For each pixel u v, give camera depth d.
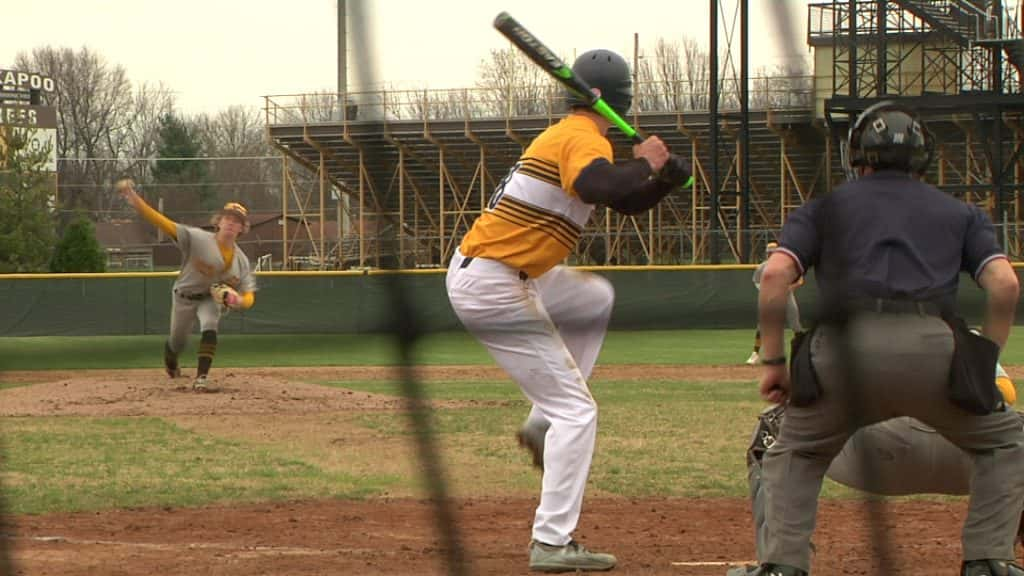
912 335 10.98
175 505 18.03
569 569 13.41
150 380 35.53
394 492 19.06
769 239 59.75
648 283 47.94
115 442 25.03
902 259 11.19
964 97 69.31
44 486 19.62
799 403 11.20
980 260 11.50
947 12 69.69
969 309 23.77
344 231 74.31
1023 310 24.66
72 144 100.38
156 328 46.81
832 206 11.19
